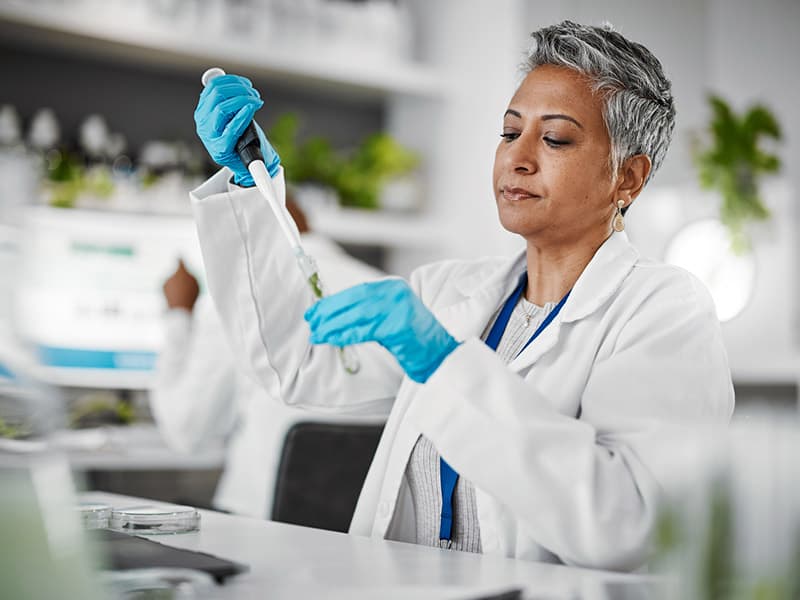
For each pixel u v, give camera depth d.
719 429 0.67
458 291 1.47
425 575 0.87
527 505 0.98
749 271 3.62
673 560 0.67
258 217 1.39
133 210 3.25
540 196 1.27
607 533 0.96
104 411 3.04
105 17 3.11
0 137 3.11
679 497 0.67
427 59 3.87
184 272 2.42
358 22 3.59
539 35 1.32
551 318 1.31
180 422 2.34
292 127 3.58
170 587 0.79
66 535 0.66
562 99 1.26
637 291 1.25
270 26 3.38
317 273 1.11
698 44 4.19
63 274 3.02
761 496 0.65
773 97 4.39
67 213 3.06
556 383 1.23
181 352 2.37
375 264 4.08
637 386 1.12
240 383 2.27
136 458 2.58
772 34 4.41
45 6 3.01
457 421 1.00
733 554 0.65
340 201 3.66
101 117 3.49
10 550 0.63
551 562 1.15
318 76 3.59
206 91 1.33
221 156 1.35
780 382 3.37
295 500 1.85
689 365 1.14
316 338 1.02
